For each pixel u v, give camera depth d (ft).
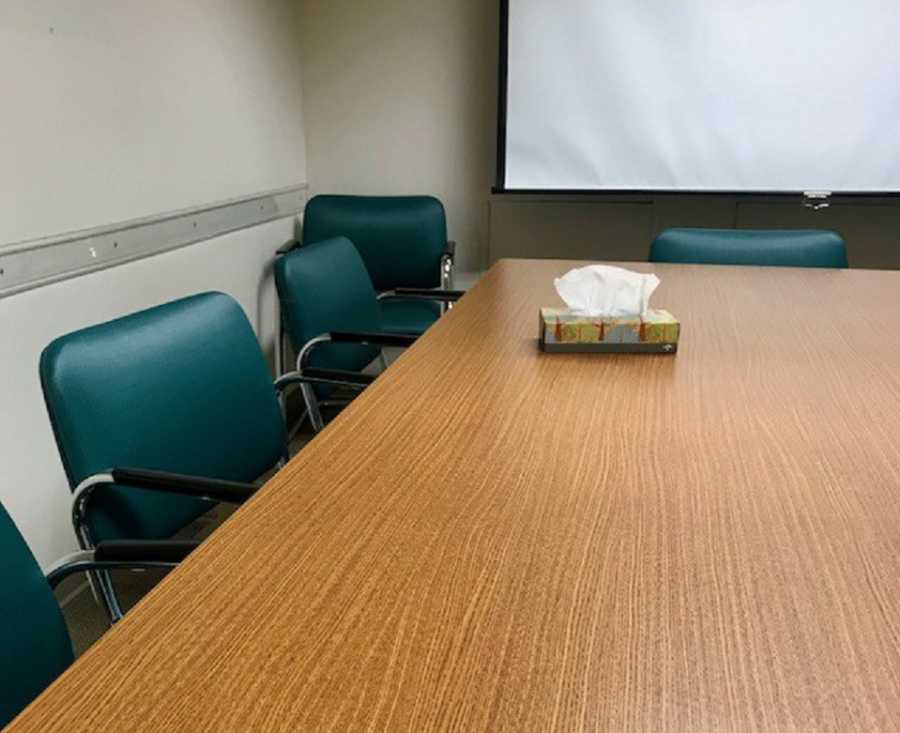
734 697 1.77
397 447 3.11
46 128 5.77
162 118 7.26
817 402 3.60
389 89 10.33
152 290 7.20
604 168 9.76
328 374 5.13
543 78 9.57
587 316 4.39
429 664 1.88
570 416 3.43
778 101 9.27
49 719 1.70
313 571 2.27
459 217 10.65
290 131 10.21
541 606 2.10
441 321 5.09
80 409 3.45
